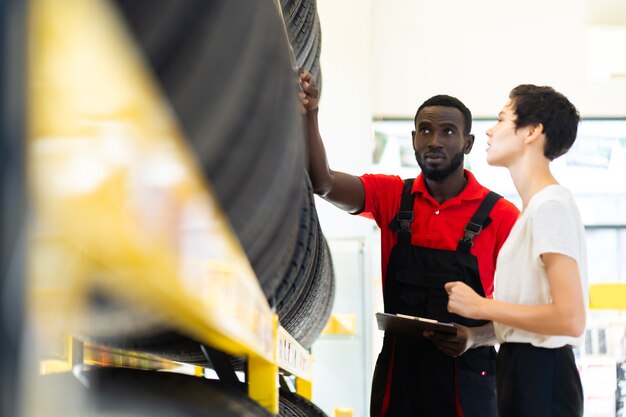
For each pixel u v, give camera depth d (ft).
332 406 20.38
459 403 8.64
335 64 23.88
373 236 23.36
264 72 3.11
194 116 2.39
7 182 1.11
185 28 2.28
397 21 25.32
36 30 1.19
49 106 1.27
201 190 2.21
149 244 1.74
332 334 20.52
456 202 9.09
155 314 2.54
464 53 25.23
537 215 6.77
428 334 8.46
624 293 18.17
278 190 3.53
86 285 1.90
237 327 3.19
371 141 23.86
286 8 6.61
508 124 7.41
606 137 25.09
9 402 1.11
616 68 24.67
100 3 1.44
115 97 1.54
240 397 3.60
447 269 8.91
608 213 25.12
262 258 3.77
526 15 25.26
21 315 1.13
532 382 6.75
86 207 1.44
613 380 21.57
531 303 6.89
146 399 3.00
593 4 25.16
